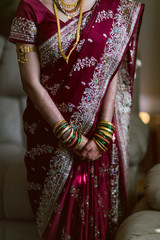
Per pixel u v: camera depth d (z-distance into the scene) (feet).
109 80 5.21
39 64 5.07
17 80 8.79
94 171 5.28
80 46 4.89
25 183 6.59
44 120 5.18
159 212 5.08
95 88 5.06
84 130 5.15
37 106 5.00
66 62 4.90
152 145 9.70
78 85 4.98
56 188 5.25
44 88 5.07
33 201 5.57
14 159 7.28
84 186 5.24
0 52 9.02
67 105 5.05
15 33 4.94
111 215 5.66
